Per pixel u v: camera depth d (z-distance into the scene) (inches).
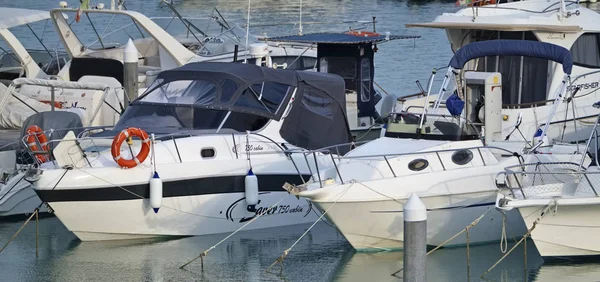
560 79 2342.5
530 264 1744.6
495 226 1828.2
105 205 1856.5
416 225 1401.3
